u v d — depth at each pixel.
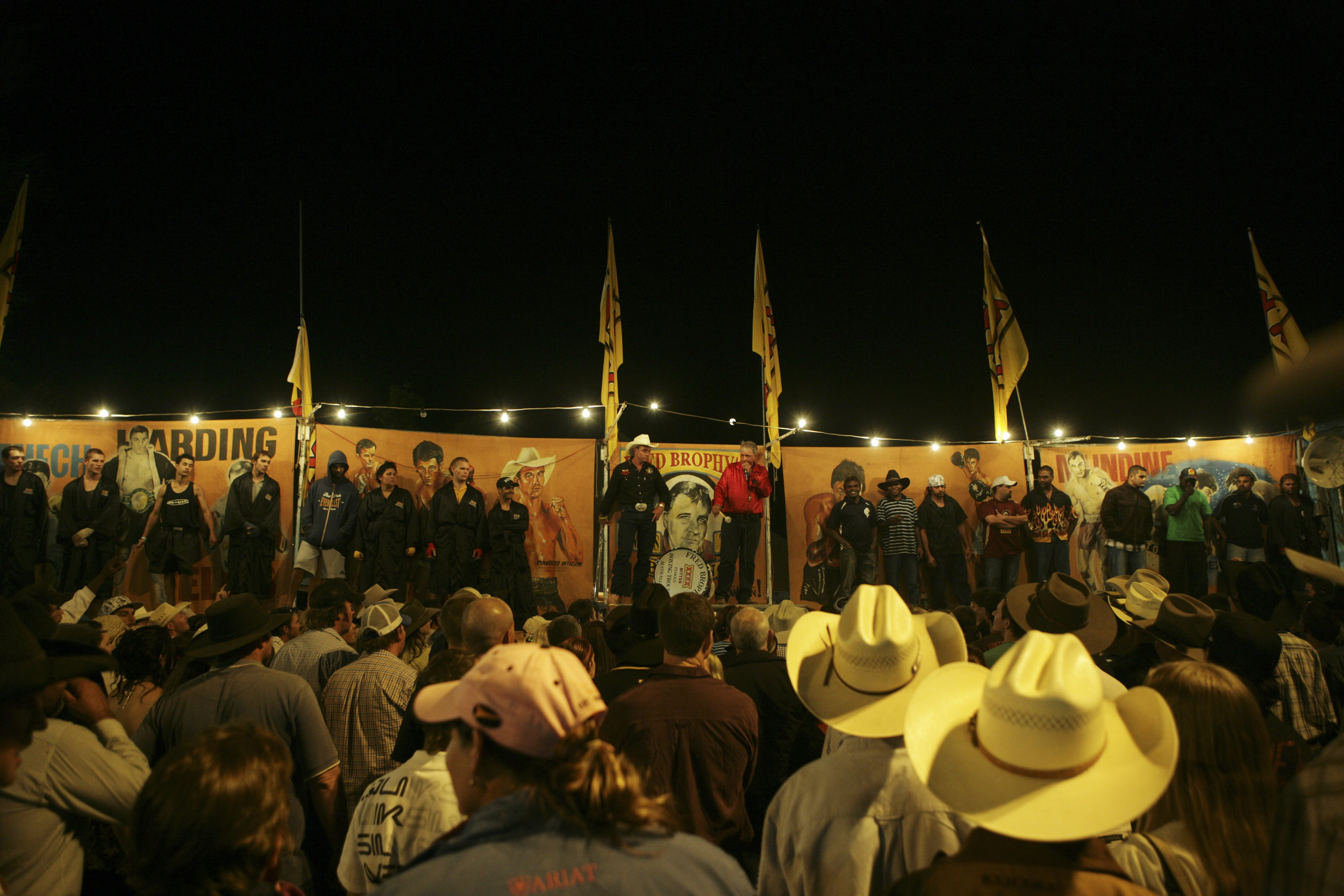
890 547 15.77
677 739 4.24
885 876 2.92
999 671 2.43
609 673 5.39
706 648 4.63
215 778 2.46
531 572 15.40
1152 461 17.16
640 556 15.28
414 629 7.41
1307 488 16.34
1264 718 3.91
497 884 2.03
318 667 5.96
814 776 3.13
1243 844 2.70
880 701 3.18
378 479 14.69
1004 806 2.28
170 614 8.98
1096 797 2.27
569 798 2.15
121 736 3.93
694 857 2.20
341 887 4.75
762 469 15.76
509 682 2.29
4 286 15.39
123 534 14.30
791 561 16.66
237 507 14.38
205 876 2.40
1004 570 16.28
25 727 2.90
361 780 5.10
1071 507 16.30
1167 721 2.36
